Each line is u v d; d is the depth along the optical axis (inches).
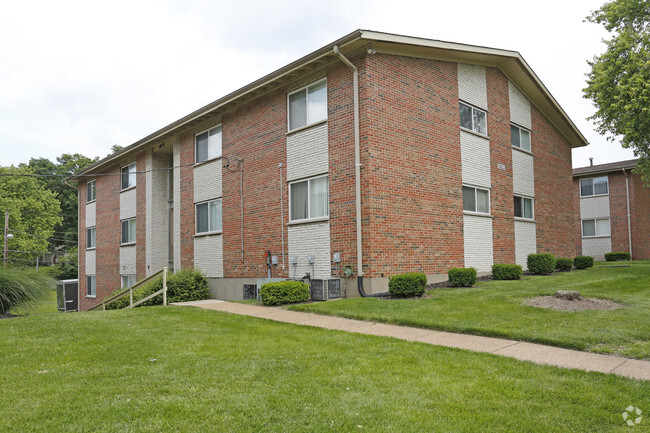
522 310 343.0
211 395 177.8
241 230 601.6
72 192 2301.9
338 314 368.5
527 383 188.4
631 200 1076.5
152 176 790.5
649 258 1055.0
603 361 223.3
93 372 213.8
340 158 480.4
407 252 480.4
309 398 173.8
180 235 719.1
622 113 650.8
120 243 877.8
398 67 496.4
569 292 373.4
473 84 596.1
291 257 528.4
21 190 1932.8
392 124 480.4
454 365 217.3
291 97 546.6
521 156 681.6
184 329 324.2
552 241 742.5
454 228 541.3
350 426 147.9
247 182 597.3
